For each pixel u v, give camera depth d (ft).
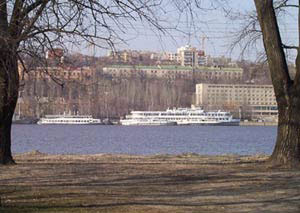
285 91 59.98
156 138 237.04
